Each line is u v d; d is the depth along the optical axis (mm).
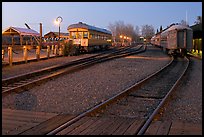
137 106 9508
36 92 11336
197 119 7887
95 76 16953
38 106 8977
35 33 47406
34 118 7398
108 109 8859
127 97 10977
